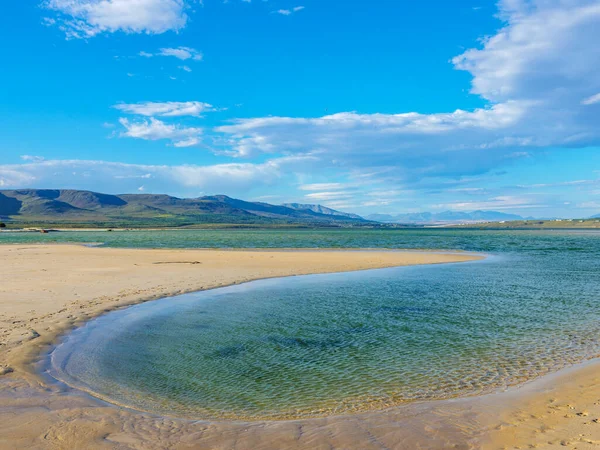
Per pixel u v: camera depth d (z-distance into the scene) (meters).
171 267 37.53
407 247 75.38
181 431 8.45
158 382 11.40
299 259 47.28
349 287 27.61
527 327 17.09
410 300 23.09
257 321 18.25
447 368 12.41
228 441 8.03
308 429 8.61
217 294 24.84
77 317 18.02
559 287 27.44
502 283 29.36
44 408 9.23
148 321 18.03
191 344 14.85
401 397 10.36
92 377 11.55
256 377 11.85
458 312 20.02
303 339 15.56
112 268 35.81
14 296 21.91
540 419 8.66
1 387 10.36
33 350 13.30
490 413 9.14
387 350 14.24
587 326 17.08
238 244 84.94
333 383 11.38
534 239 111.19
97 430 8.25
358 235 152.50
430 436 8.13
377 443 7.91
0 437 7.74
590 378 11.06
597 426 8.12
